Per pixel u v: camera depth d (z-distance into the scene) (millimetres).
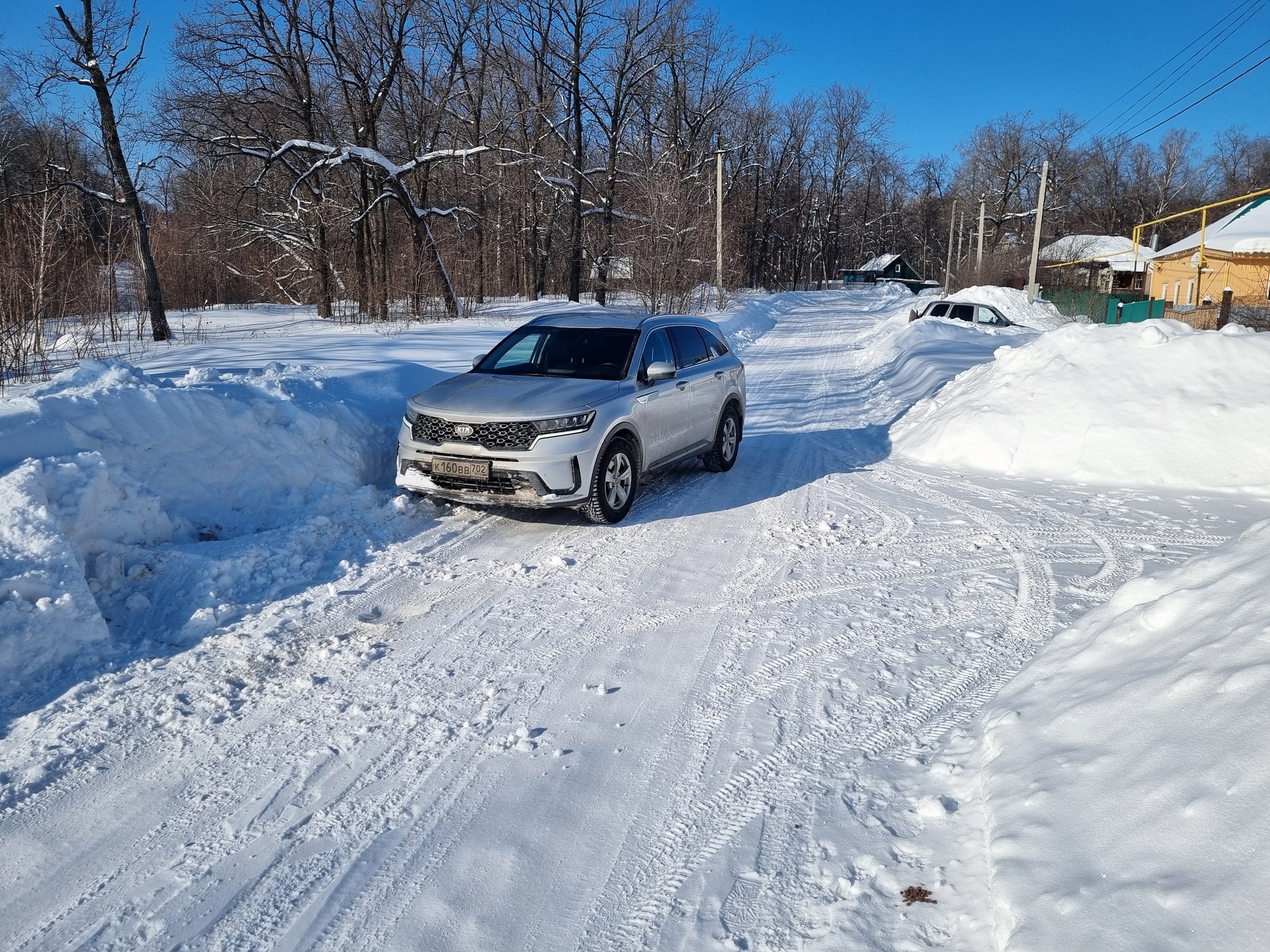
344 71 30234
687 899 2758
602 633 4895
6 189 17766
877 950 2455
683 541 6602
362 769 3555
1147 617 3455
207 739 3777
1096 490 7637
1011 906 2336
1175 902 2023
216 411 6910
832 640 4730
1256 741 2330
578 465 6645
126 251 17953
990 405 9258
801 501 7762
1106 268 54125
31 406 5883
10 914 2738
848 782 3373
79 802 3332
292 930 2672
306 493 7078
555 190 39531
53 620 4422
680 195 32125
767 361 22531
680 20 37375
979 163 84812
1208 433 7781
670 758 3607
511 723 3910
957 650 4551
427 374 10367
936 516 7090
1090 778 2699
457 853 3031
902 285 84875
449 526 6879
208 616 4930
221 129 28203
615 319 8234
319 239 29375
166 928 2684
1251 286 36500
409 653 4633
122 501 5605
